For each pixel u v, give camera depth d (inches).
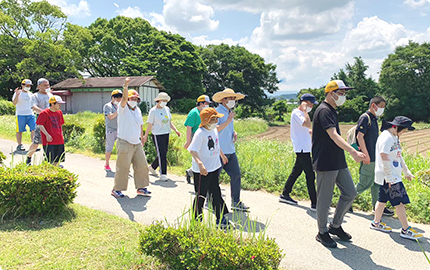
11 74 1611.7
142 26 2175.2
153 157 367.6
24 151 389.1
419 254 163.6
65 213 186.4
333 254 161.3
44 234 160.1
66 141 457.7
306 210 228.1
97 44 1952.5
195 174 179.0
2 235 156.8
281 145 518.3
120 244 152.7
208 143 176.7
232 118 212.4
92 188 254.1
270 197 258.7
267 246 130.0
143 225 179.6
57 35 1631.4
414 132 1414.9
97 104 1592.0
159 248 130.1
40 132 283.9
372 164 214.2
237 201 218.5
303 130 227.1
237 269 118.3
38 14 1632.6
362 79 2950.3
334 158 164.9
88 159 370.6
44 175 181.9
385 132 185.6
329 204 169.0
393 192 181.5
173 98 2074.3
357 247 170.1
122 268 132.9
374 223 194.9
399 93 2464.3
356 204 238.2
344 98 165.5
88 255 141.5
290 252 161.5
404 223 182.1
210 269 118.0
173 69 1951.3
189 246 126.4
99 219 182.9
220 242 124.6
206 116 173.5
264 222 201.3
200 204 176.9
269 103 2559.1
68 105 1640.0
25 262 133.8
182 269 126.9
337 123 167.5
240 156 353.7
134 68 1889.8
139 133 235.0
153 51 2020.2
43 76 1723.7
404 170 190.2
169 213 204.8
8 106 1072.8
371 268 148.4
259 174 297.0
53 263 133.8
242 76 2413.9
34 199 175.5
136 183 237.5
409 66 2413.9
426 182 268.5
